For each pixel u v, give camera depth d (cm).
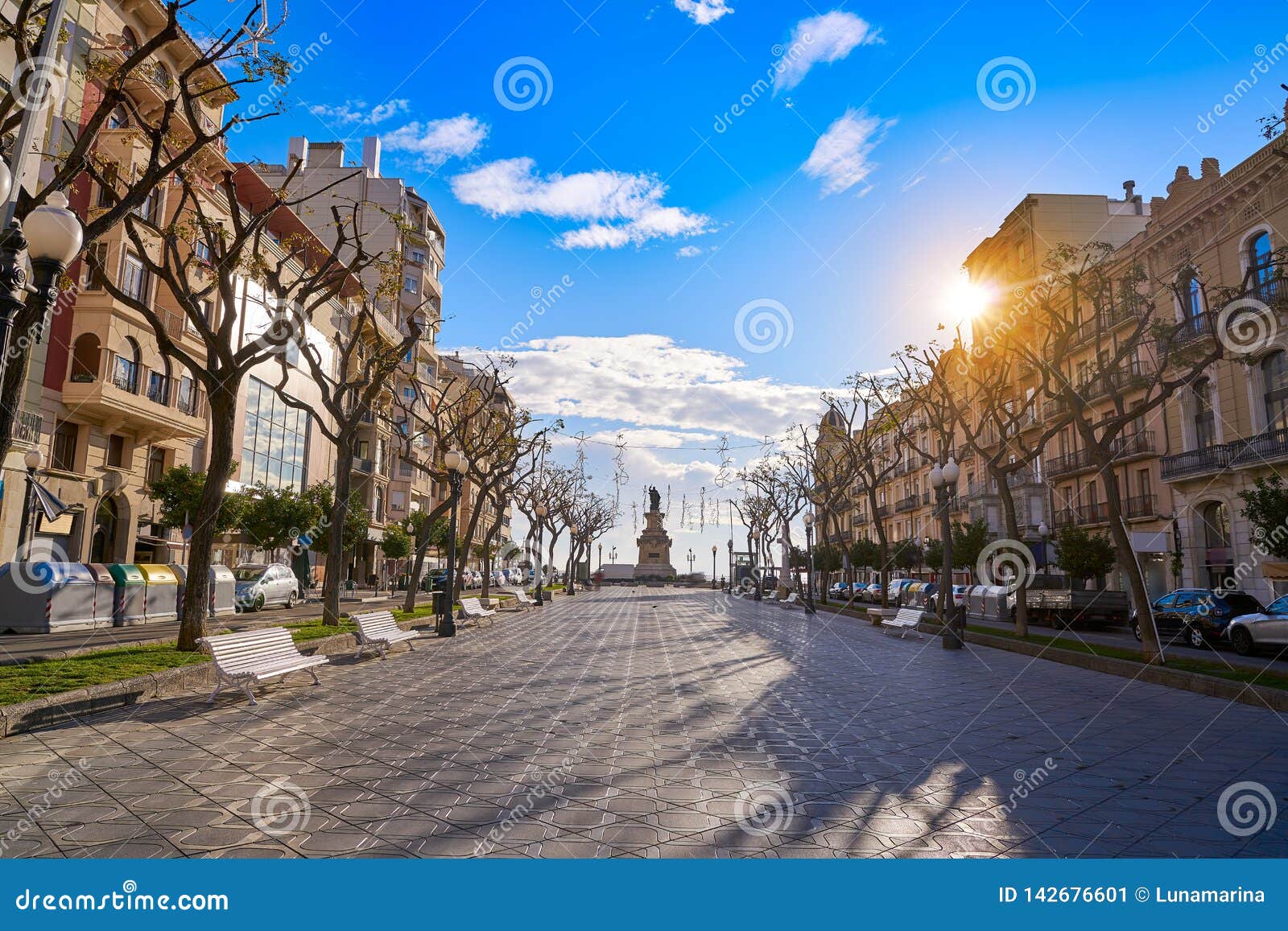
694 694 1048
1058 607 2558
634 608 3816
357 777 608
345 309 4403
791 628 2481
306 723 811
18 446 2117
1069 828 514
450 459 2012
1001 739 784
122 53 2272
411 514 4888
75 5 2191
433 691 1045
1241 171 2516
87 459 2450
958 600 3128
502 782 598
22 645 1397
